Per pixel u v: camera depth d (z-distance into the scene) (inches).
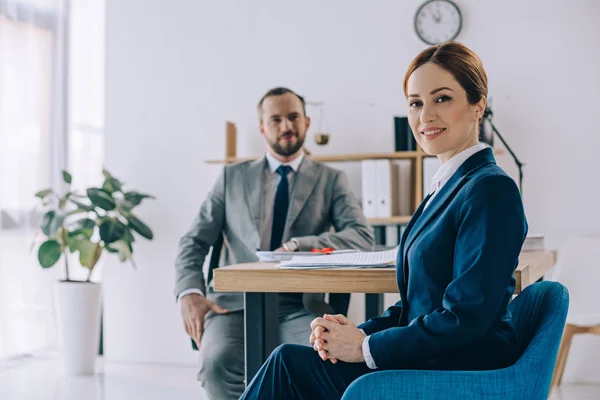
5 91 173.8
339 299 112.7
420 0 161.5
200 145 172.7
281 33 169.0
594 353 147.2
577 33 153.8
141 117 176.6
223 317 106.9
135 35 177.5
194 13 174.1
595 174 152.6
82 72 194.7
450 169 56.8
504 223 50.3
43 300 182.5
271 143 119.5
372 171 151.4
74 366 160.2
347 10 165.3
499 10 157.4
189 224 172.6
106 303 177.0
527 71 156.0
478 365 52.2
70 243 161.3
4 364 170.9
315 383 56.2
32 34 179.5
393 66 162.9
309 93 167.5
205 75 173.0
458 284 49.9
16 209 176.1
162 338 173.6
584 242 137.4
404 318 57.7
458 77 55.9
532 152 155.6
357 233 112.7
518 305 60.5
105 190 159.0
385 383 49.0
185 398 139.2
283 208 118.3
